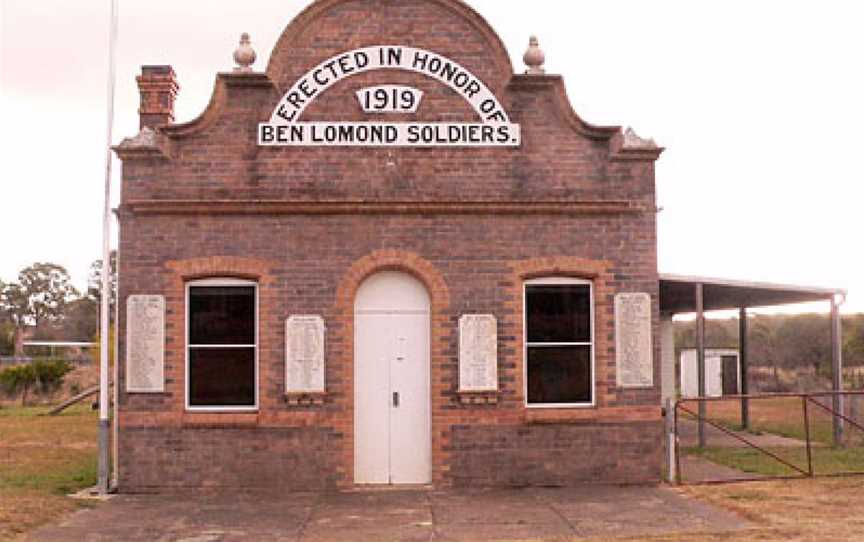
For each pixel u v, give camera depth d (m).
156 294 14.87
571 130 15.31
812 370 45.34
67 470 17.23
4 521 12.26
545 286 15.31
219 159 15.08
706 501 13.53
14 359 52.44
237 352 15.02
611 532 11.55
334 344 14.87
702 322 19.64
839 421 20.02
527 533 11.59
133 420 14.71
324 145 15.16
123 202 14.95
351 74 15.27
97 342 42.34
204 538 11.51
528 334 15.22
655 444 15.05
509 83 15.29
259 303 14.92
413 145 15.20
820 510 12.71
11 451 20.25
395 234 15.04
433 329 14.95
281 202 14.88
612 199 15.20
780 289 19.91
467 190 15.17
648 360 15.09
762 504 13.16
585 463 14.95
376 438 15.02
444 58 15.33
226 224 14.96
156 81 16.75
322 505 13.60
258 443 14.72
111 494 14.57
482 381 14.86
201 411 14.82
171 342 14.82
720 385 29.50
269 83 15.12
